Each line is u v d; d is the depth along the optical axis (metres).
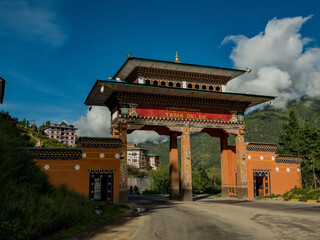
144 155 124.12
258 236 10.11
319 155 43.66
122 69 31.45
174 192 33.16
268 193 32.31
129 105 29.14
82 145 26.45
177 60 32.00
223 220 14.39
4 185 12.51
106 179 26.97
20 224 10.36
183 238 10.13
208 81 33.34
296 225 12.13
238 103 33.41
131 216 17.08
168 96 30.55
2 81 28.73
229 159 35.12
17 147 16.55
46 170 25.12
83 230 12.37
